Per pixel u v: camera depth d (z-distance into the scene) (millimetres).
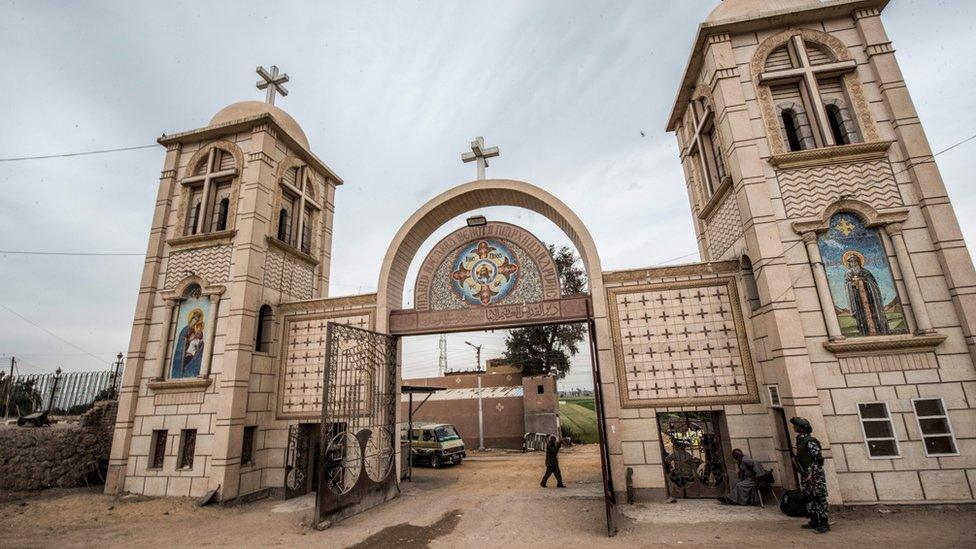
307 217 17578
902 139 10906
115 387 17250
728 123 11914
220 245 14367
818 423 9617
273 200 15203
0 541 8906
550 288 12805
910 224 10477
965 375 9570
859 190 10891
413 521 10211
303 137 17469
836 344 9930
